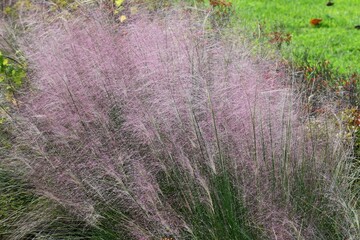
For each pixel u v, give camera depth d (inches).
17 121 182.9
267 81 183.0
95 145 169.2
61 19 227.0
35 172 171.2
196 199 151.2
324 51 307.7
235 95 167.3
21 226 168.2
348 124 185.8
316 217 150.7
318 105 196.7
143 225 158.2
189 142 161.6
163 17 216.2
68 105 177.3
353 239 140.6
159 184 163.3
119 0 230.8
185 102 164.1
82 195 163.6
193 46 179.8
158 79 171.0
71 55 190.4
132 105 173.3
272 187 154.1
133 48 189.9
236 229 145.6
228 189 148.4
